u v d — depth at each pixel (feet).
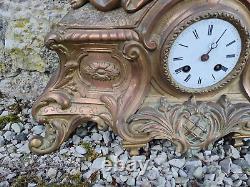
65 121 1.05
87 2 1.00
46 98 1.03
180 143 1.02
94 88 1.03
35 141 1.05
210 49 0.96
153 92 1.01
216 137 1.04
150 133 1.01
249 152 1.11
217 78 1.01
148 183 1.01
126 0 0.92
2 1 1.16
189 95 1.03
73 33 0.93
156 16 0.90
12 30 1.18
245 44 0.97
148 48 0.92
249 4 0.93
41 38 1.19
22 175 1.02
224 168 1.06
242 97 1.07
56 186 0.99
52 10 1.16
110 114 1.01
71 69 1.00
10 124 1.18
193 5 0.91
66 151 1.09
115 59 0.97
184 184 1.02
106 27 0.92
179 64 0.96
